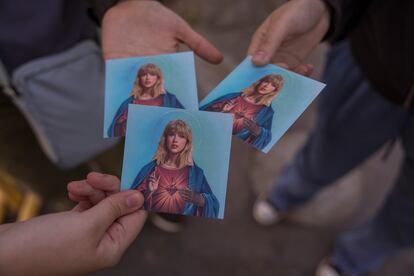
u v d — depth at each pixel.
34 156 1.47
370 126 1.24
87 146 1.30
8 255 0.66
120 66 1.00
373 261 1.70
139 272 1.84
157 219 1.87
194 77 0.99
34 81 1.08
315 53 2.10
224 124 0.88
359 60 1.11
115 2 1.06
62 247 0.70
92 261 0.74
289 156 2.01
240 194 1.99
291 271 1.85
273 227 1.93
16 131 1.34
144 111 0.89
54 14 1.03
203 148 0.87
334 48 1.28
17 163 1.47
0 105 1.22
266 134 0.92
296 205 1.86
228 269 1.85
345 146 1.36
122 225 0.80
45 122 1.18
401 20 0.94
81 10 1.12
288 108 0.94
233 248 1.89
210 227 1.93
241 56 2.25
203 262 1.86
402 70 1.01
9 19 1.01
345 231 1.91
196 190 0.86
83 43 1.14
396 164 2.02
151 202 0.84
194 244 1.90
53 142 1.24
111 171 1.63
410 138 1.18
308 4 0.95
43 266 0.69
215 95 0.97
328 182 1.59
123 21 1.06
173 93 0.97
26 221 0.71
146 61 1.00
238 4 2.38
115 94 0.97
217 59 1.05
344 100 1.24
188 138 0.88
